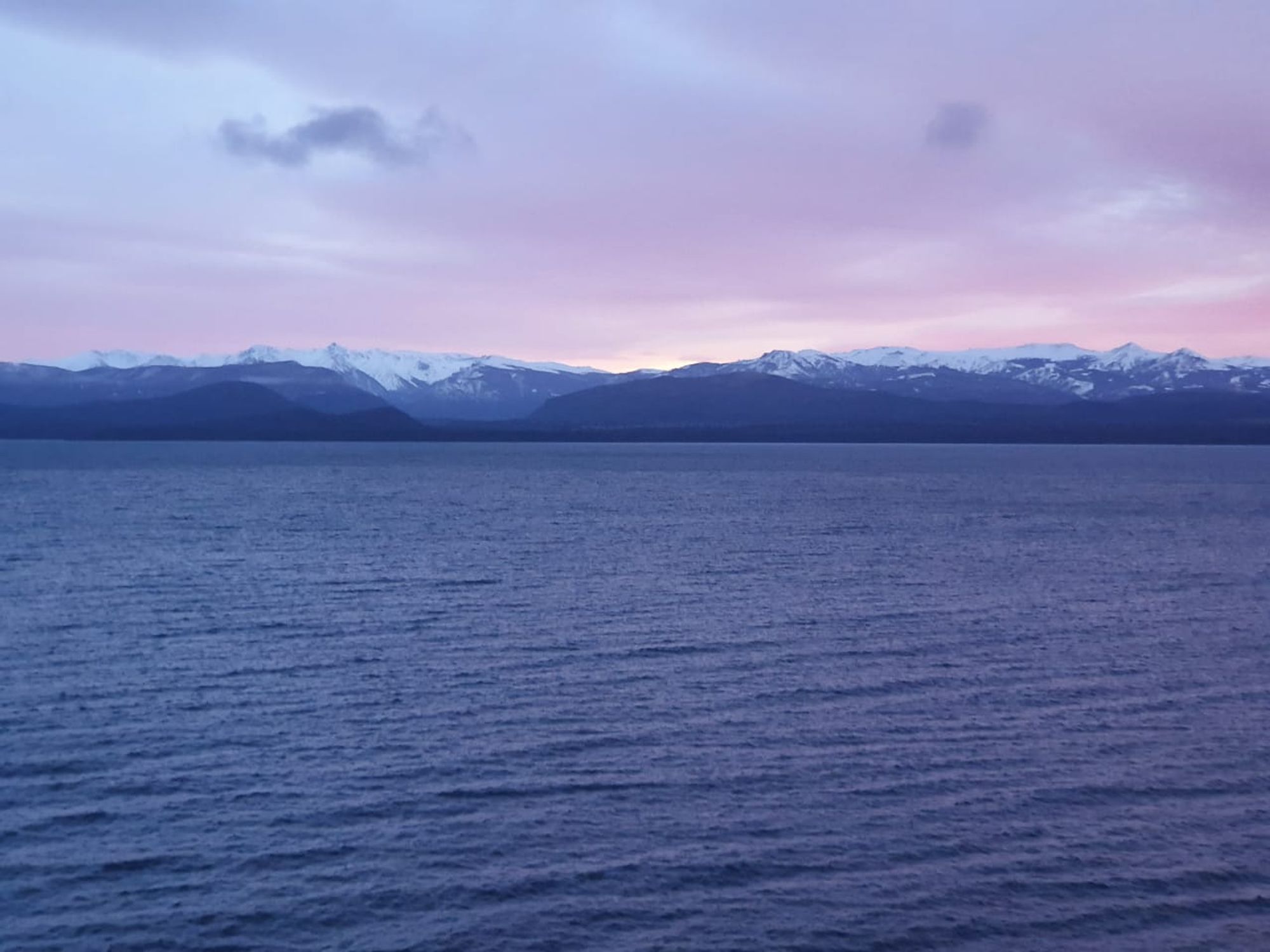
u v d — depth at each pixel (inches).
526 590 1777.8
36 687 1133.1
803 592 1797.5
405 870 716.7
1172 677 1217.4
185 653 1293.1
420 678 1181.1
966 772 903.1
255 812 805.9
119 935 632.4
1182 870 726.5
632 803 829.2
